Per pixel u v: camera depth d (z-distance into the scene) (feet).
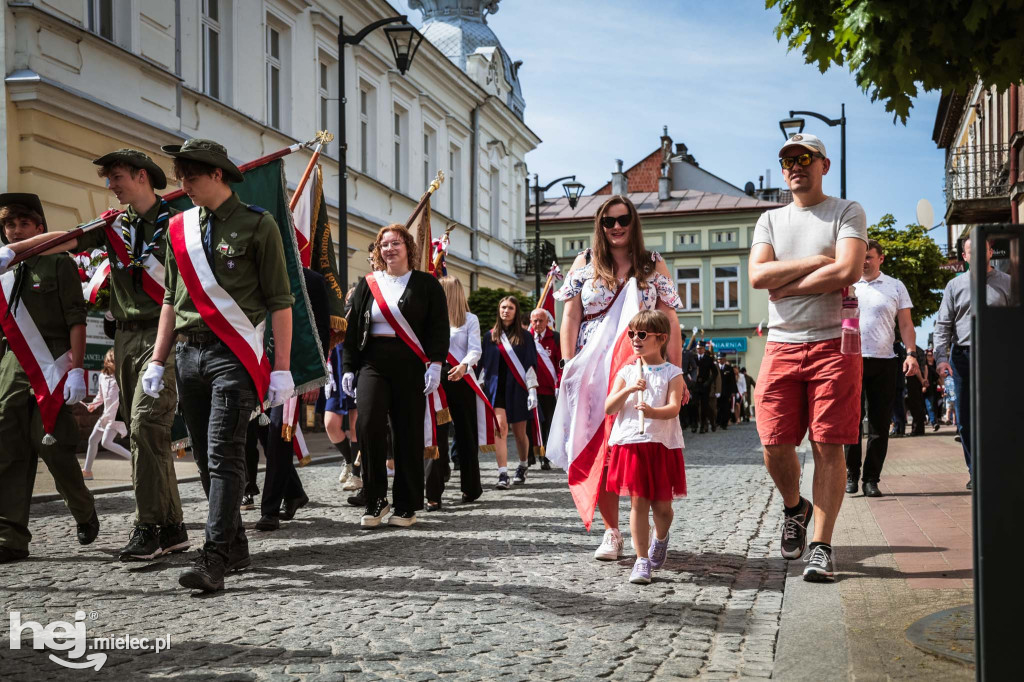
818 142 17.08
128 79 47.98
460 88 96.02
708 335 174.91
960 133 118.01
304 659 11.82
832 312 16.74
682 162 201.87
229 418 15.92
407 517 22.77
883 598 14.24
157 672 11.32
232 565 17.24
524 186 121.80
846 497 25.85
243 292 16.22
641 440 16.40
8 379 18.72
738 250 174.19
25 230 19.39
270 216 16.57
